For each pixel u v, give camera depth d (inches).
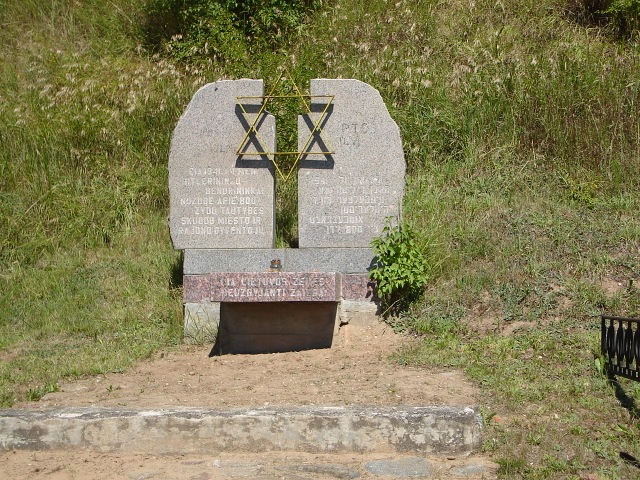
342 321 340.8
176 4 506.9
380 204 348.8
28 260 391.9
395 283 335.0
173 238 352.5
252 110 350.6
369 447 252.2
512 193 392.5
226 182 351.3
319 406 262.1
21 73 490.6
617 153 404.2
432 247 351.6
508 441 253.3
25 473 244.5
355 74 441.4
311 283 323.0
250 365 313.7
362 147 348.8
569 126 412.2
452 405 264.4
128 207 411.2
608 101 417.7
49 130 432.8
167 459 251.6
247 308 337.1
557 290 337.7
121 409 261.4
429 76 438.6
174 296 360.5
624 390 277.6
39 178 418.9
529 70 434.0
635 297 331.0
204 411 257.1
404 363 305.3
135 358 322.7
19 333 347.9
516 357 304.5
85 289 370.9
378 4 500.4
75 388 293.9
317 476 241.0
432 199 386.0
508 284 341.7
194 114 351.3
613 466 243.3
